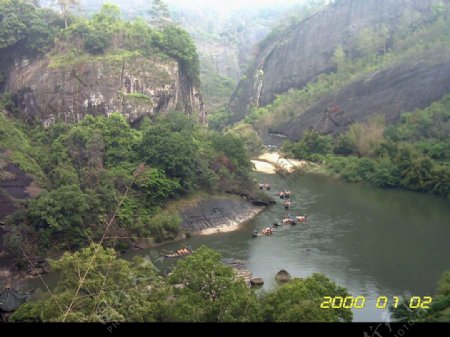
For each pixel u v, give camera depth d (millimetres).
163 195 63906
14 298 34781
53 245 52094
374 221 65438
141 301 29156
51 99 79188
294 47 176250
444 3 153750
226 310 28594
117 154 67062
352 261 49938
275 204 76562
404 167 89438
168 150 66562
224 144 81250
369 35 153125
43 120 78312
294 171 102750
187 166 68062
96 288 29688
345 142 111500
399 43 142125
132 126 80750
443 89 110812
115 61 83875
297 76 166875
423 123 101750
